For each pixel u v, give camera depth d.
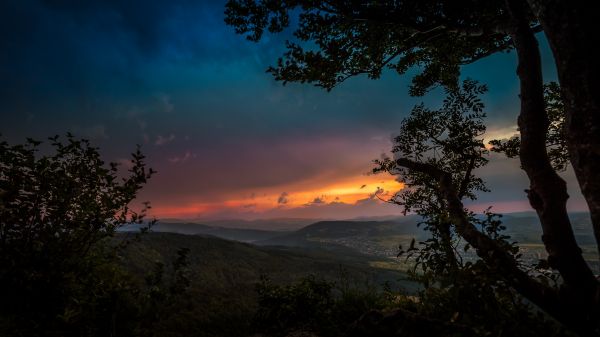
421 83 6.30
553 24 2.01
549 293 2.24
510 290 2.59
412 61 6.25
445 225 3.22
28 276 3.08
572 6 1.90
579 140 1.90
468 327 2.63
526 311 2.48
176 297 3.75
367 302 5.58
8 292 3.11
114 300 3.04
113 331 2.97
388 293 5.61
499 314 2.52
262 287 6.34
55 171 3.61
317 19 5.07
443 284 2.75
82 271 3.53
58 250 3.46
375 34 5.20
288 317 5.74
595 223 1.83
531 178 2.33
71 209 3.61
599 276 2.24
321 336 5.06
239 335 6.27
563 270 2.11
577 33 1.88
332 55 5.23
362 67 5.58
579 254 2.11
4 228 3.22
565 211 2.19
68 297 3.27
